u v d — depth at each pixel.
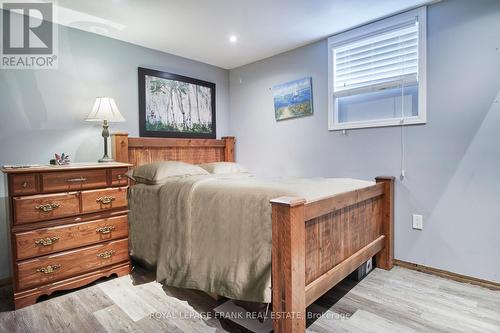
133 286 2.28
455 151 2.34
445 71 2.36
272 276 1.56
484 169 2.21
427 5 2.42
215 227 1.95
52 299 2.08
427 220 2.49
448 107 2.36
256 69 3.76
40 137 2.55
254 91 3.79
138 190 2.62
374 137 2.78
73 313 1.90
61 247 2.15
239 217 1.83
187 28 2.78
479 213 2.24
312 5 2.39
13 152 2.42
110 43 2.97
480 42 2.20
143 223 2.55
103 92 2.92
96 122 2.88
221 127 4.04
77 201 2.22
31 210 2.02
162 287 2.26
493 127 2.17
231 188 1.97
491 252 2.20
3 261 2.38
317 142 3.20
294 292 1.48
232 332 1.69
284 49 3.36
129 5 2.33
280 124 3.54
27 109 2.48
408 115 2.61
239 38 3.04
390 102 2.72
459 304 1.97
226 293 1.80
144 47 3.23
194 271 2.01
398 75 2.63
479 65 2.21
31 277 2.01
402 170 2.61
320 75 3.13
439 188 2.42
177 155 3.47
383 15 2.59
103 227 2.36
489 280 2.21
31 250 2.02
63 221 2.17
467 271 2.31
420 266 2.53
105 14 2.48
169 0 2.26
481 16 2.19
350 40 2.87
